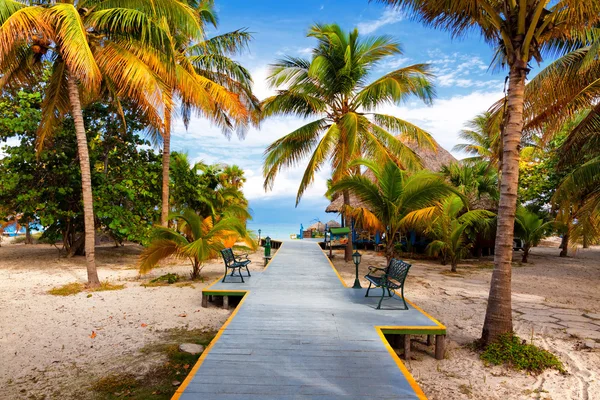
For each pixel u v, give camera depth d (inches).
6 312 290.7
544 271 587.8
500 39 232.7
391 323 220.4
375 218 435.2
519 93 212.1
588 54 307.9
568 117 390.3
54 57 404.8
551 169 775.7
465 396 166.7
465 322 281.3
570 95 365.4
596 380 181.6
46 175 545.0
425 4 229.6
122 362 196.4
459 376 187.9
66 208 582.6
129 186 593.3
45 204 537.6
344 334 200.4
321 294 308.0
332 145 561.9
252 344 184.5
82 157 383.9
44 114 453.1
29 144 534.9
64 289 374.3
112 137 601.6
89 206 389.1
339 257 695.7
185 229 474.3
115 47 374.3
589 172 437.7
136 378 177.3
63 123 551.8
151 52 390.0
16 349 213.5
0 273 479.5
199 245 399.2
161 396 159.8
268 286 341.4
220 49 577.3
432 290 405.7
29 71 426.9
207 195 736.3
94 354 207.5
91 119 591.8
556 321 285.1
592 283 474.3
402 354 218.4
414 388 138.1
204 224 478.0
